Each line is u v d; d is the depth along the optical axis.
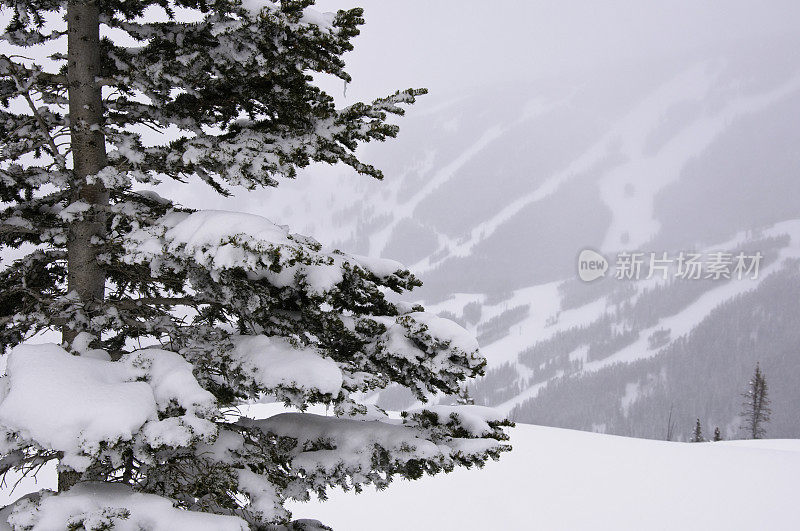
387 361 4.22
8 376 3.35
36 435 2.92
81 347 3.90
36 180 4.18
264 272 3.88
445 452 4.14
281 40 3.73
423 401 4.39
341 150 4.31
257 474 3.99
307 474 4.16
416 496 22.08
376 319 4.30
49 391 3.09
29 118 4.29
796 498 22.14
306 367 3.69
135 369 3.65
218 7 3.69
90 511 3.12
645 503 21.78
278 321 4.16
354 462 4.13
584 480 24.03
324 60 3.85
